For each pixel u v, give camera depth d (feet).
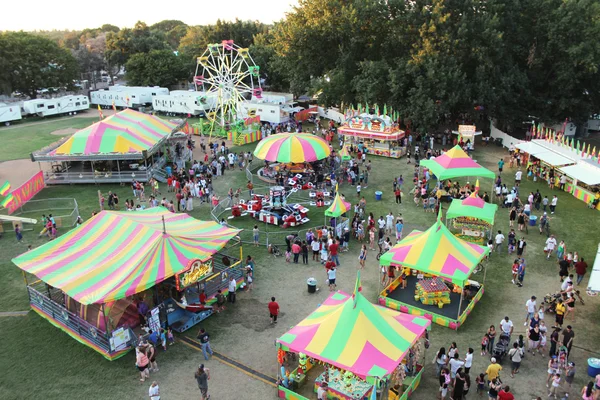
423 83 155.94
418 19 165.37
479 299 72.28
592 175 110.63
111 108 258.78
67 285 61.82
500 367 51.65
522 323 66.28
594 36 157.58
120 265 65.00
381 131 152.46
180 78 297.74
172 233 70.33
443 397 51.75
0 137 189.98
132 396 53.01
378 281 78.28
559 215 105.60
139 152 128.16
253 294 74.59
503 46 161.38
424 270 67.56
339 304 58.08
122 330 59.72
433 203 108.58
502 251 88.53
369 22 175.01
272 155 127.24
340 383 52.49
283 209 103.76
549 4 164.86
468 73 169.68
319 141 132.77
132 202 104.88
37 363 58.65
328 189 121.70
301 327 55.47
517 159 142.51
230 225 101.04
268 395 53.31
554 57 167.12
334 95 179.22
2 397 52.80
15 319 68.08
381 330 52.06
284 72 227.40
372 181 129.90
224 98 201.98
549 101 170.60
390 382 52.75
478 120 175.42
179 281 64.39
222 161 137.69
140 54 290.56
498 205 111.14
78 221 97.04
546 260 84.94
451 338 63.10
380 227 90.63
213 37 301.63
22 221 96.43
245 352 60.64
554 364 53.11
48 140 184.44
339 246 90.02
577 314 68.69
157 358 59.67
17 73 255.29
